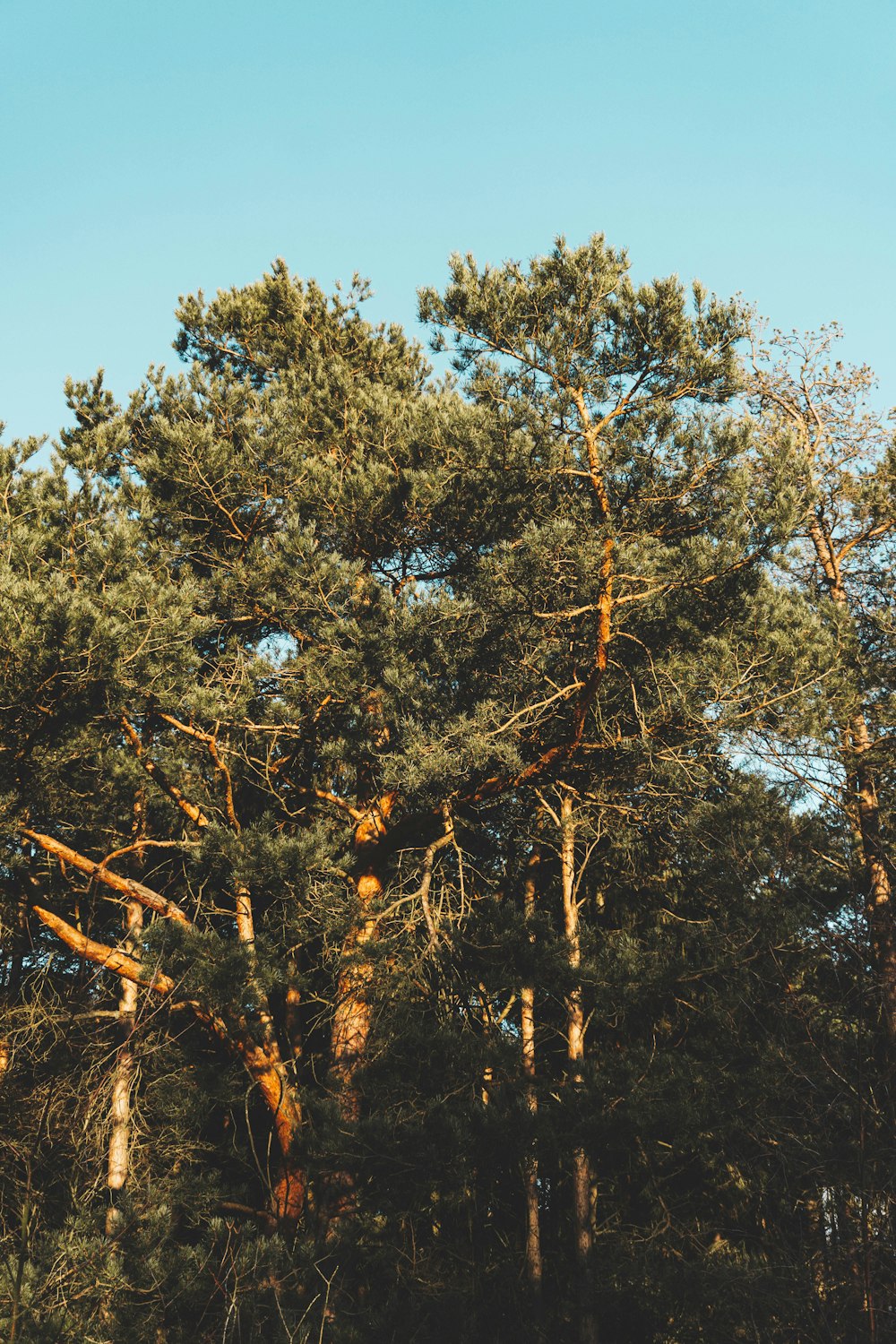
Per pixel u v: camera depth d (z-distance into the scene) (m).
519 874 16.02
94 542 10.96
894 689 14.13
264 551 13.08
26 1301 8.83
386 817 13.88
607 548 10.99
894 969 12.06
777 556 10.98
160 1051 13.80
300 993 14.80
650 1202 13.06
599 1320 12.11
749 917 11.84
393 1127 10.11
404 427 12.47
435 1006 12.43
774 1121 11.27
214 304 17.09
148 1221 10.66
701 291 11.16
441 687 12.14
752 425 11.27
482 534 12.40
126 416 15.05
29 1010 14.19
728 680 11.51
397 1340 11.02
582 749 12.59
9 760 10.88
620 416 11.59
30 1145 12.15
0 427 12.80
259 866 11.17
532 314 11.13
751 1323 10.89
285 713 12.41
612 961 12.19
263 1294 9.84
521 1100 10.62
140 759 12.82
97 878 12.70
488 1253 13.23
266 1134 14.73
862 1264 9.55
